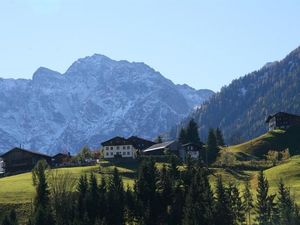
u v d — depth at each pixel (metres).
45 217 142.50
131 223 154.75
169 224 149.88
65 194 158.12
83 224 141.38
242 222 149.25
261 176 155.12
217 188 151.00
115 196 152.25
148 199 156.25
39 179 161.62
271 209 149.25
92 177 161.38
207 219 140.38
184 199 154.38
